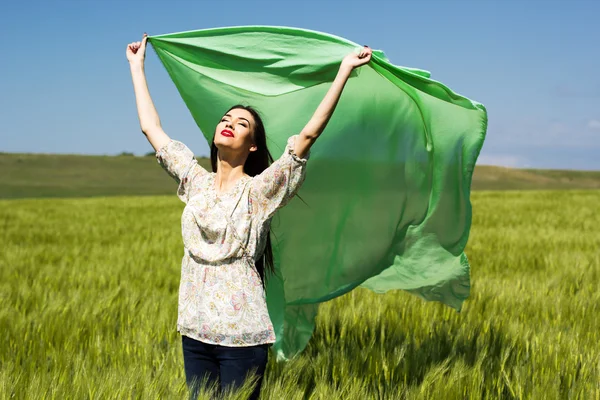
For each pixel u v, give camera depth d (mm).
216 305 2760
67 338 4484
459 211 4012
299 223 4059
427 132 3949
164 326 4793
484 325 4984
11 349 4246
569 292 6734
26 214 22141
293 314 4238
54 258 9711
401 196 4039
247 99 3771
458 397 3486
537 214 21125
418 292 4223
